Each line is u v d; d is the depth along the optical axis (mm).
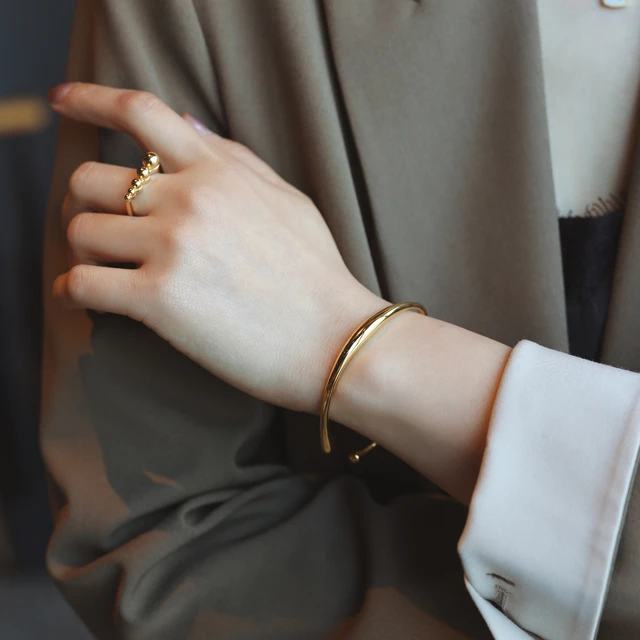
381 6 520
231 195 500
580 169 544
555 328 538
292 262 504
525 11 508
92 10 539
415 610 494
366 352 488
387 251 540
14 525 968
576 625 437
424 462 479
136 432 527
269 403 540
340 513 535
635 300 531
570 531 435
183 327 493
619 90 527
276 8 515
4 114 785
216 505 533
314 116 522
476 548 446
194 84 540
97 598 518
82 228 505
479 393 466
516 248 534
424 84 524
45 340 555
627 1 514
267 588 512
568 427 440
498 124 526
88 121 527
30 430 928
